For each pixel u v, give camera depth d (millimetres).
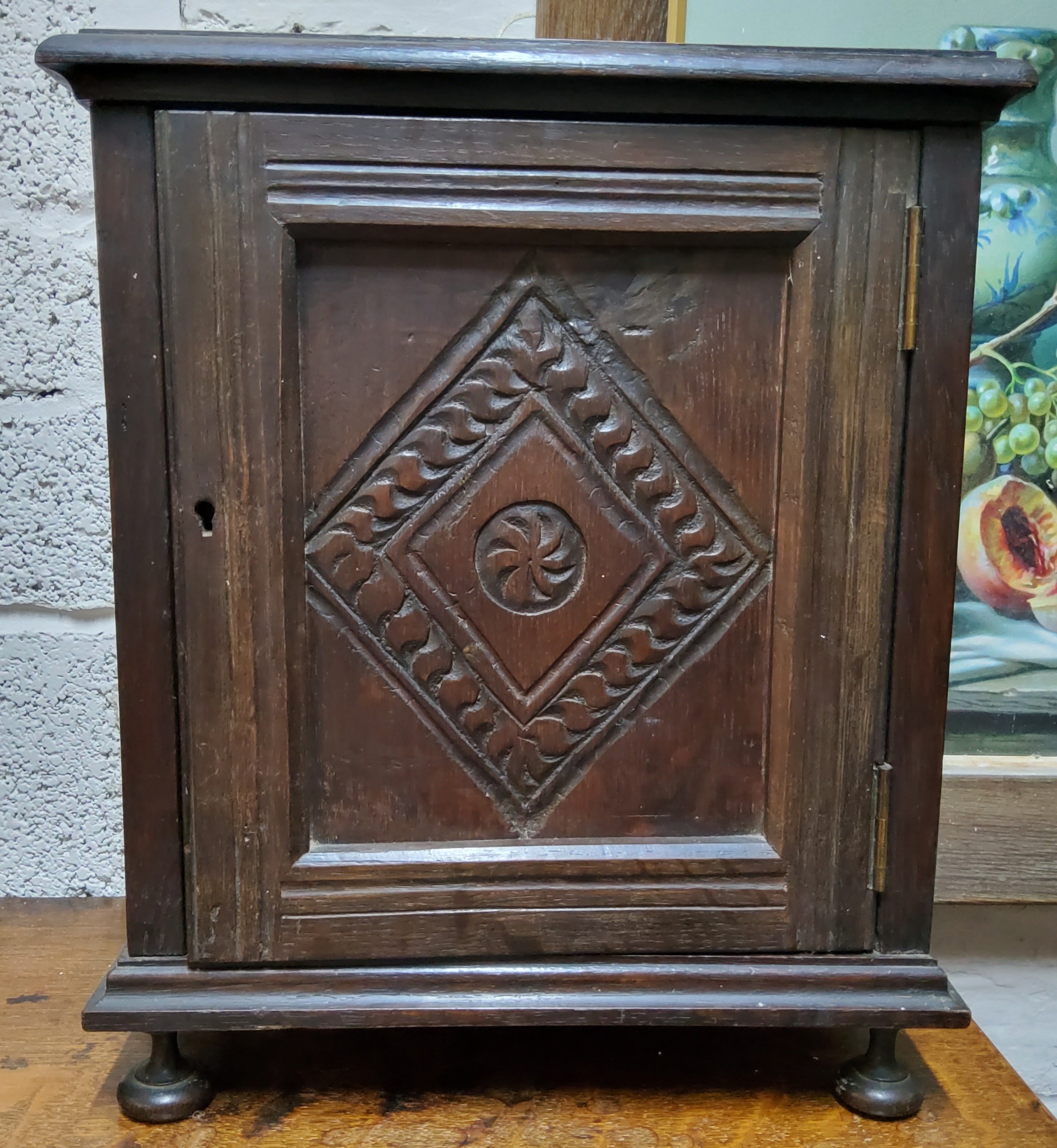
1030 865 895
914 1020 597
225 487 563
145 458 559
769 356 589
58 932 858
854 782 604
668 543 601
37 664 902
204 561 567
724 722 611
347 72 529
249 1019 579
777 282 584
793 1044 703
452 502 590
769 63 537
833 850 608
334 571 588
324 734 596
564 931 602
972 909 972
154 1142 585
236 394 557
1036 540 886
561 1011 588
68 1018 724
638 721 608
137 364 552
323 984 590
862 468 586
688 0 824
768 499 599
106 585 896
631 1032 717
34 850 929
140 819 583
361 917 591
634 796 612
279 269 550
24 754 914
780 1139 600
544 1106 625
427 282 573
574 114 551
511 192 554
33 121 840
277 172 543
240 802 582
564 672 603
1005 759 904
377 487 585
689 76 534
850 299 573
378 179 548
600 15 833
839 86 545
